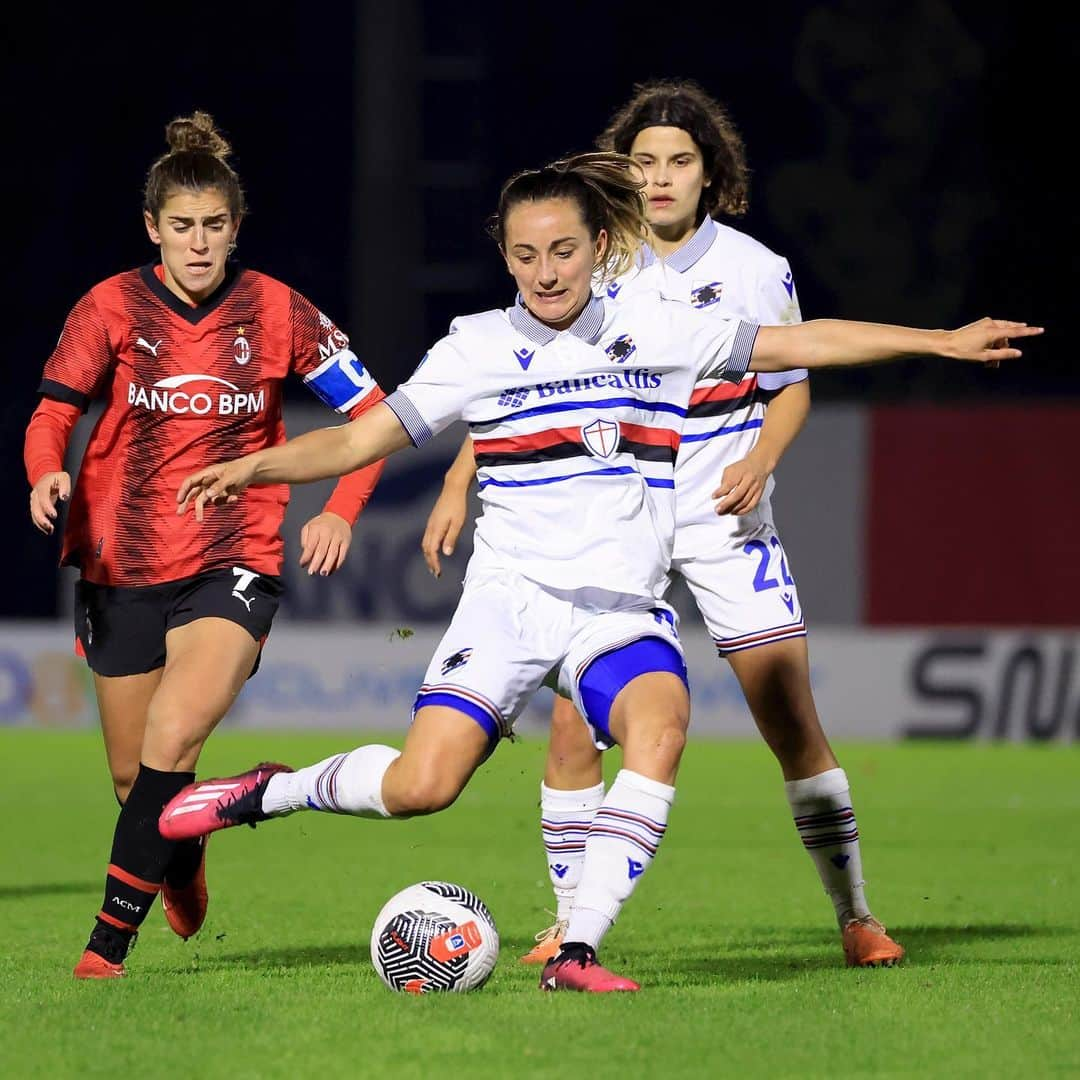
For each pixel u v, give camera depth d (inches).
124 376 833.5
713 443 878.4
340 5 4424.2
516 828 1676.9
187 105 4411.9
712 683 2765.7
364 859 1405.0
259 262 4424.2
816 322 740.7
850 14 4200.3
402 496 2871.6
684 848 1501.0
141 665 847.7
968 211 4156.0
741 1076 591.8
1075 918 1054.4
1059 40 4254.4
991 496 2871.6
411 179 3432.6
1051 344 4165.8
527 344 733.3
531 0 4461.1
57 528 3356.3
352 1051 622.8
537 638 724.7
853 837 855.1
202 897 871.1
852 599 2896.2
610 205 727.7
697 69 4522.6
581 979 719.1
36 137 4343.0
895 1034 655.1
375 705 2748.5
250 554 839.7
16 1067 604.7
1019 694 2723.9
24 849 1471.5
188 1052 624.4
